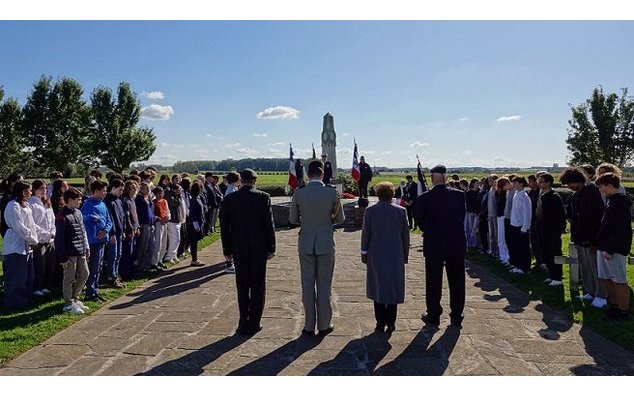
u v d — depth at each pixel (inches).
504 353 184.5
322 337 205.2
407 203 687.1
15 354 182.4
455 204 221.1
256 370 168.4
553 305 254.5
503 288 299.4
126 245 323.9
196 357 181.3
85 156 1470.2
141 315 239.5
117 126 1470.2
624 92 1064.8
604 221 221.6
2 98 1251.2
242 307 213.3
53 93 1362.0
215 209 617.6
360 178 718.5
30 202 279.7
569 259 278.8
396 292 207.6
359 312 246.1
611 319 222.1
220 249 482.0
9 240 248.8
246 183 219.6
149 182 374.3
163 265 377.7
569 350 187.6
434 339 201.8
